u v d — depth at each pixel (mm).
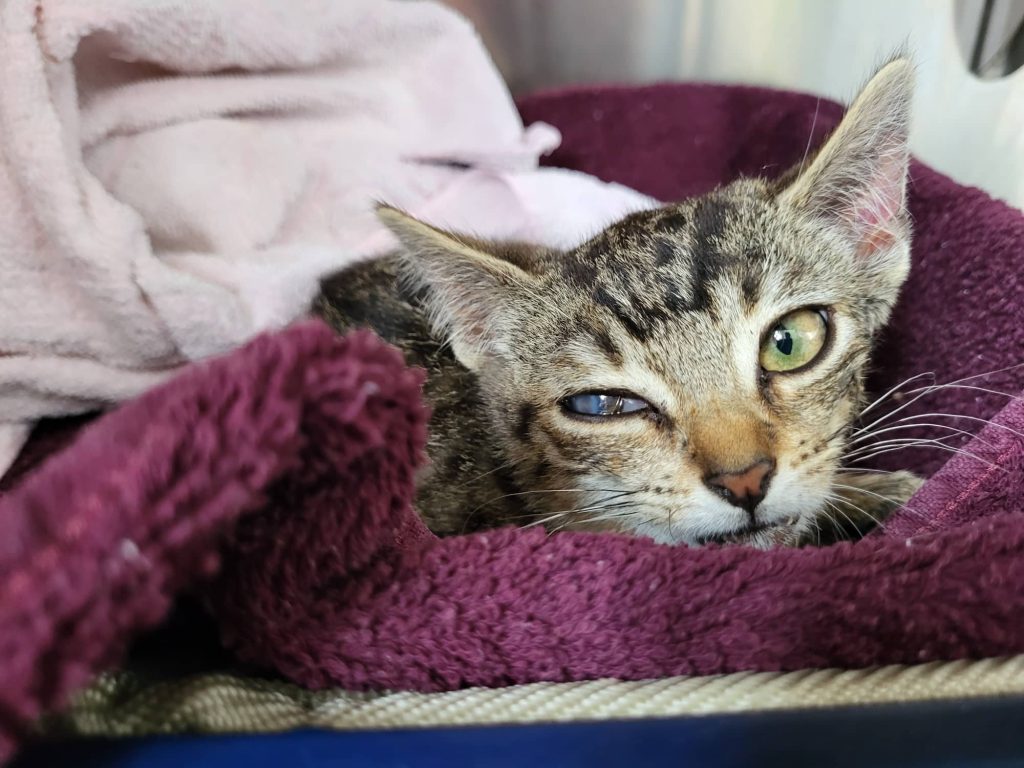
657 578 96
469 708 87
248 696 86
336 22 191
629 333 132
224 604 88
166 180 164
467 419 160
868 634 91
